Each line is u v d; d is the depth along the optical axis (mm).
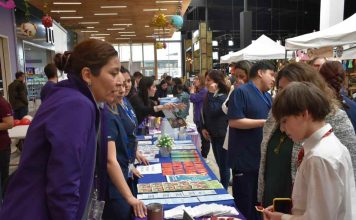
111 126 1804
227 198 1850
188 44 21547
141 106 3684
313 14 22312
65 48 12477
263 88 2490
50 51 10508
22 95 6594
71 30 13867
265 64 2479
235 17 20891
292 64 1681
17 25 7934
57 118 1011
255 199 2484
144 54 22406
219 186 2045
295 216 1115
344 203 1038
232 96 2484
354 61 6379
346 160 1067
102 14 9898
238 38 21219
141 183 2123
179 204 1770
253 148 2439
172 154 2887
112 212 1873
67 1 7852
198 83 5957
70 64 1200
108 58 1167
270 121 1779
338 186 1007
